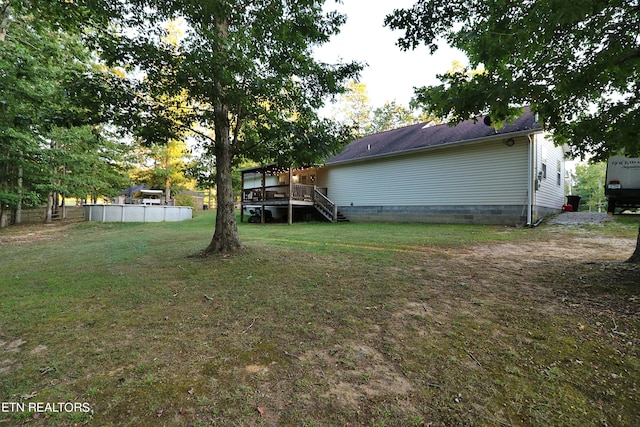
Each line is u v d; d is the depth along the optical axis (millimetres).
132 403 1707
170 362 2141
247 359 2170
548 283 3650
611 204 9797
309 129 5863
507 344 2281
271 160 6609
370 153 14867
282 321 2826
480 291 3471
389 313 2926
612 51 2883
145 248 7293
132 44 4242
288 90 5266
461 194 11445
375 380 1886
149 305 3342
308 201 15734
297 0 4852
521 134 9633
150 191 22578
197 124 6402
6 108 6430
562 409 1609
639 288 3229
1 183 14188
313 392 1780
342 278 4160
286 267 4828
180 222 16219
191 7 4141
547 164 11680
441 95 3711
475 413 1588
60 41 8719
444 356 2145
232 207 6176
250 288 3852
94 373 2016
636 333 2359
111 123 5082
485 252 5750
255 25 4816
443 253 5688
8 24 8664
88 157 15781
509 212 10250
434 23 3916
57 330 2725
